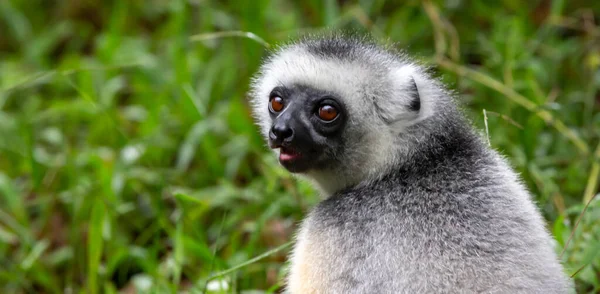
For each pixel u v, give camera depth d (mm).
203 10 17172
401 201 8953
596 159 12570
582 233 10648
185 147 14133
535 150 13586
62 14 20125
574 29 16891
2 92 15656
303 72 9766
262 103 10914
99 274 12320
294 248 10094
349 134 9734
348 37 10844
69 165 14000
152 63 16406
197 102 14461
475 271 8383
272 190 13148
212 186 14375
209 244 13258
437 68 15133
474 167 9141
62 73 13672
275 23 17328
